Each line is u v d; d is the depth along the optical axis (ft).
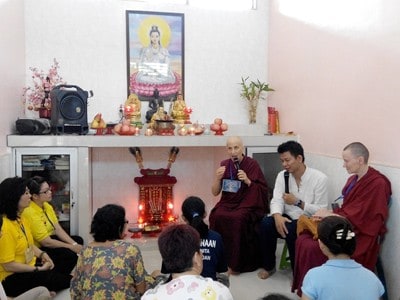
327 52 11.73
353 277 5.42
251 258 11.28
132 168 15.14
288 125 14.32
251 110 15.43
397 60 8.86
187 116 14.52
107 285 5.78
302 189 10.82
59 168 12.32
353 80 10.50
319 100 12.21
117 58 14.56
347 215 8.51
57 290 9.20
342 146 11.06
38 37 13.88
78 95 12.50
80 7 14.17
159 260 12.18
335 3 11.27
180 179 15.60
